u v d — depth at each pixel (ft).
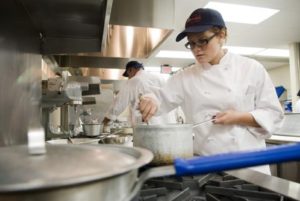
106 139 5.40
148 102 4.11
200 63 4.28
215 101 4.13
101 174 1.15
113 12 5.05
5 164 1.23
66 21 4.15
